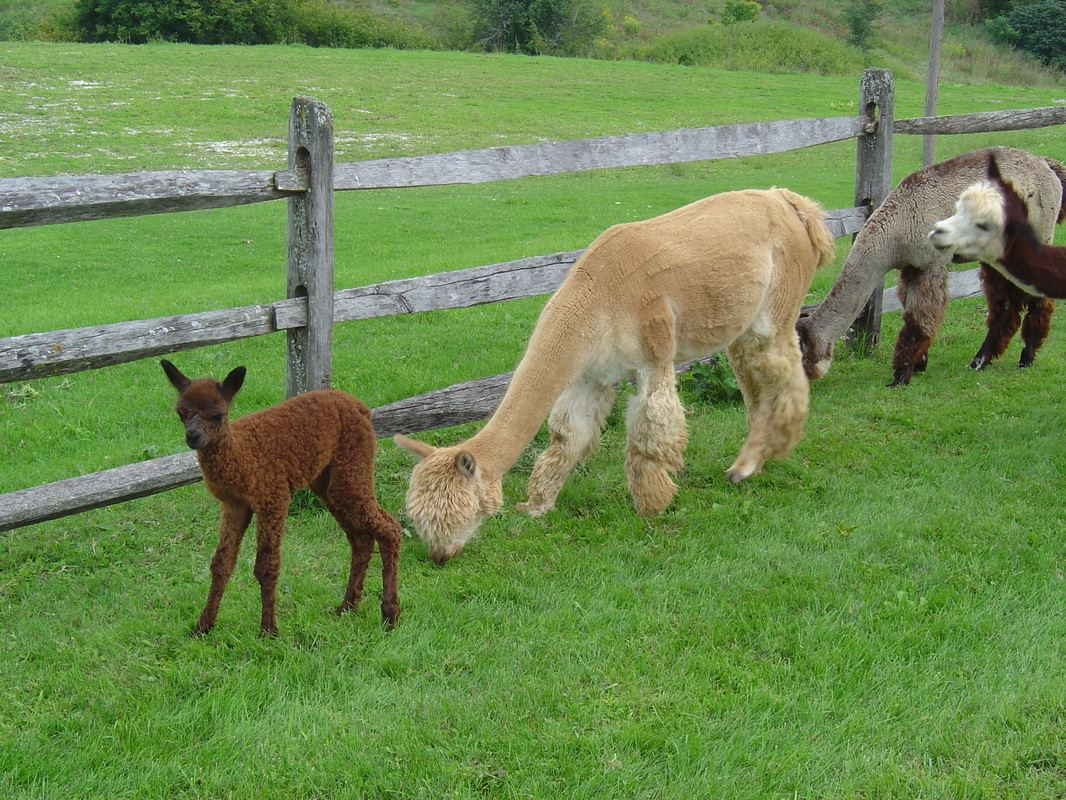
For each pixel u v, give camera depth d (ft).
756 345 20.63
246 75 110.42
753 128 24.97
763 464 21.52
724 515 18.99
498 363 27.71
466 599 16.25
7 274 41.98
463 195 63.77
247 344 30.30
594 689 13.66
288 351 18.81
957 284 32.09
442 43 157.17
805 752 12.32
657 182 68.49
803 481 20.80
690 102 104.83
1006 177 25.81
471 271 20.35
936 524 18.25
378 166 18.76
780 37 149.18
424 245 45.85
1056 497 19.22
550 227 50.42
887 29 166.71
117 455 21.49
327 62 122.62
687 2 181.37
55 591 16.26
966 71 147.13
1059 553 17.13
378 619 15.42
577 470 21.49
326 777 11.87
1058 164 26.94
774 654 14.46
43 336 15.64
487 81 115.34
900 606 15.44
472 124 89.61
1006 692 13.41
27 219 15.16
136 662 14.17
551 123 90.84
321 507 19.17
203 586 16.34
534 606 15.94
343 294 18.71
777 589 16.06
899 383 26.58
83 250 47.03
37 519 16.07
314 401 15.12
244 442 13.99
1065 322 32.40
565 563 17.35
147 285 39.78
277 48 134.21
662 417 18.33
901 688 13.57
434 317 32.58
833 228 27.50
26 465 21.48
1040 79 144.87
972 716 12.97
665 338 18.26
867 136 27.96
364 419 15.64
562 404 19.01
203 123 86.53
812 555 17.33
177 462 17.62
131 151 74.28
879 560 17.20
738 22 160.25
